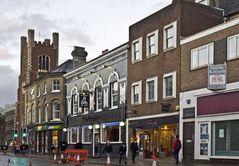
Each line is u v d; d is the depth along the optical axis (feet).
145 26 117.70
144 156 114.21
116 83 135.23
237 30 84.12
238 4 112.27
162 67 108.37
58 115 205.26
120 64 132.26
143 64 117.80
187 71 97.55
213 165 81.46
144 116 115.34
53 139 208.03
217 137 87.71
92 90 153.58
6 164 109.60
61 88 204.03
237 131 82.79
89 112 155.12
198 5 105.09
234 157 82.58
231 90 83.82
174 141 93.81
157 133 109.40
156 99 110.11
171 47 104.53
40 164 111.34
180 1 102.58
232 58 84.48
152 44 114.42
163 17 109.29
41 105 218.18
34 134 229.66
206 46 92.22
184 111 97.30
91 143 152.25
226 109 84.89
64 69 206.59
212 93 88.69
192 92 95.09
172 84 103.60
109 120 137.90
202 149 90.74
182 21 102.17
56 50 285.02
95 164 106.42
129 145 122.93
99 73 148.46
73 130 172.65
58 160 127.13
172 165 84.99
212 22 106.83
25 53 283.38
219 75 84.94
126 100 126.72
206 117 90.12
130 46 125.39
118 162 106.63
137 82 120.26
